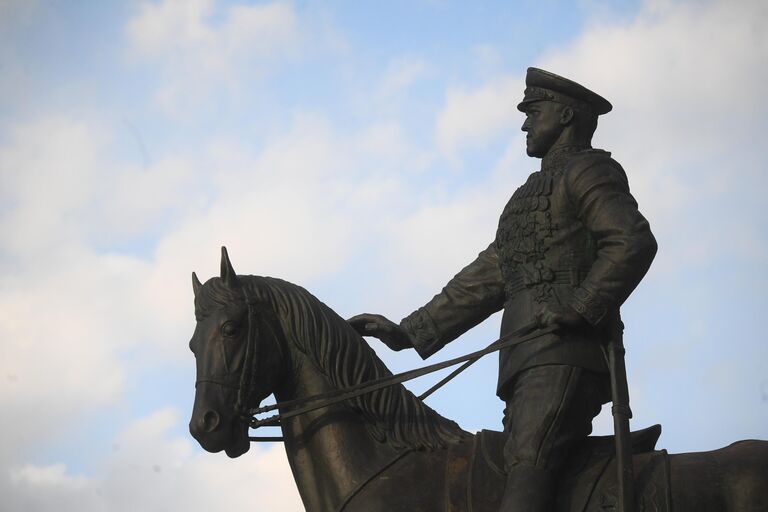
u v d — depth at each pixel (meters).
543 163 8.24
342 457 7.88
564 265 7.90
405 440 7.91
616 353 7.72
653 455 7.63
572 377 7.69
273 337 7.97
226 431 7.79
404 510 7.61
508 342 7.80
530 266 7.96
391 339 8.59
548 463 7.53
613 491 7.46
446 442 7.93
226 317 7.89
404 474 7.77
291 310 8.03
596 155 8.02
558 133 8.27
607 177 7.88
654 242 7.74
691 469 7.52
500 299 8.49
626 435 7.48
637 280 7.71
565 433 7.62
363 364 8.05
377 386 7.90
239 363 7.87
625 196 7.86
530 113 8.36
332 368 7.99
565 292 7.86
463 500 7.59
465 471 7.72
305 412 7.88
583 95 8.27
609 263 7.68
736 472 7.47
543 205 7.95
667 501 7.39
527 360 7.78
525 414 7.63
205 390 7.82
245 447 7.89
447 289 8.57
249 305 7.95
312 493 7.92
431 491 7.68
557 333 7.77
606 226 7.74
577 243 7.91
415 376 7.88
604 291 7.66
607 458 7.66
